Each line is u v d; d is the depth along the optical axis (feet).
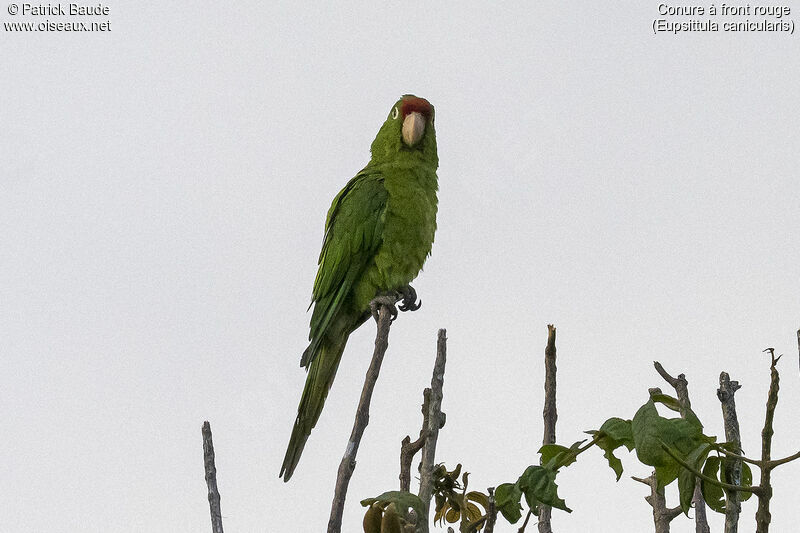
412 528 13.04
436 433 14.30
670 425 13.42
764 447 11.79
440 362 14.42
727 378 13.84
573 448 14.96
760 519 11.75
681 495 13.15
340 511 13.91
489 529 13.56
